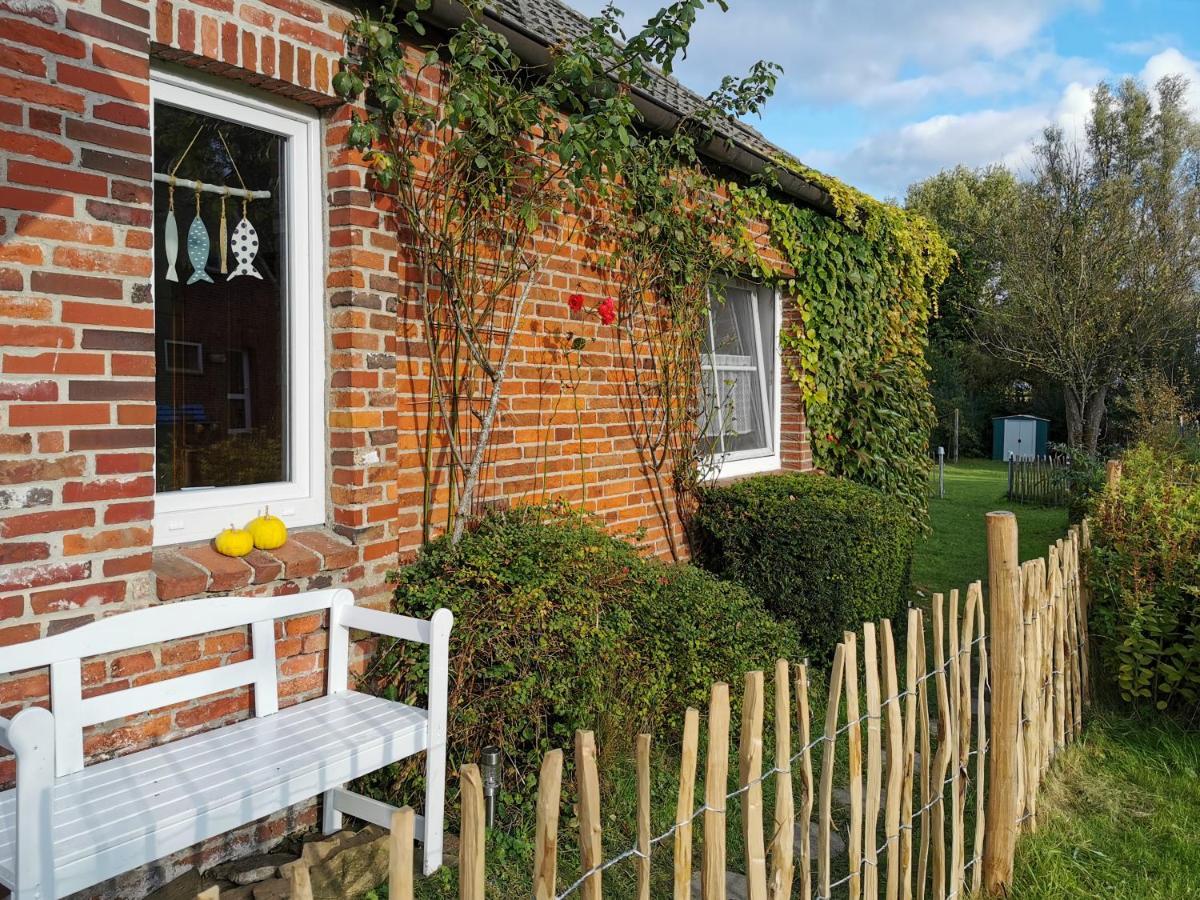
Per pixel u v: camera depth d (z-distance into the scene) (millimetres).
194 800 2344
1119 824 3697
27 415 2578
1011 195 25719
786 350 7457
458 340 4098
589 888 1622
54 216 2623
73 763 2539
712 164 6113
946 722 2891
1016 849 3383
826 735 2355
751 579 5801
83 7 2670
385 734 2861
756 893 2035
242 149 3428
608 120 4230
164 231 3213
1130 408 18344
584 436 5109
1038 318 21109
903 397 8078
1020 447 27062
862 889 2588
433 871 2941
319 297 3627
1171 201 20406
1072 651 4469
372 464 3648
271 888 2838
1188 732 4605
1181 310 20031
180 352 3270
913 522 7762
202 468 3348
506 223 4395
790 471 7453
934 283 9594
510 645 3430
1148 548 5004
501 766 3414
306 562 3330
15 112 2531
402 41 3834
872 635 2516
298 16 3340
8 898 2248
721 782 1907
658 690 3998
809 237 7254
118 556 2795
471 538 4008
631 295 5480
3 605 2547
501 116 4078
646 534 5688
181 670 2943
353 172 3549
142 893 2865
